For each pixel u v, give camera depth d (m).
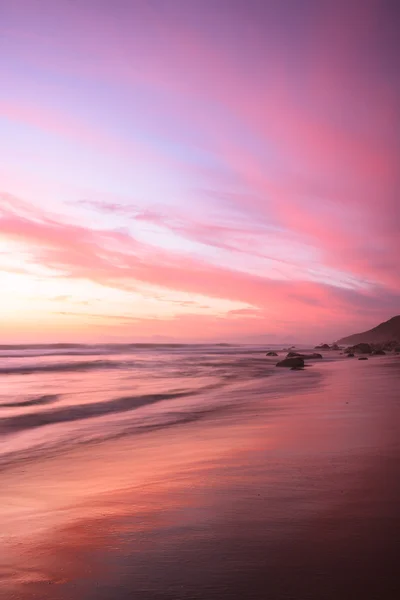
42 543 4.34
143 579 3.49
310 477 6.22
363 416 11.98
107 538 4.37
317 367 42.69
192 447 9.08
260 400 17.42
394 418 11.48
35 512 5.49
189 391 22.20
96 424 13.13
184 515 4.93
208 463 7.50
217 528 4.48
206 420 12.99
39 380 29.80
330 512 4.79
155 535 4.38
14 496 6.29
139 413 15.03
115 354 83.50
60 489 6.57
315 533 4.24
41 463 8.52
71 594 3.30
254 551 3.90
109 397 19.86
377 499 5.15
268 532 4.31
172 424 12.60
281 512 4.86
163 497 5.69
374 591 3.19
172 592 3.27
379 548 3.87
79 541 4.34
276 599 3.13
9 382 28.28
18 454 9.54
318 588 3.25
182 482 6.38
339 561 3.65
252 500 5.34
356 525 4.39
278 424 11.30
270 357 71.31
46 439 11.12
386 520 4.50
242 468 6.98
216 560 3.76
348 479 6.03
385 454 7.44
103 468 7.78
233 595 3.20
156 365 48.28
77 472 7.59
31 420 14.02
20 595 3.30
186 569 3.62
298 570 3.53
